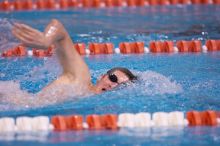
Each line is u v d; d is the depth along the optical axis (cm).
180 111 1315
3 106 1338
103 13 2778
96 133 1170
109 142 1102
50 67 1706
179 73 1675
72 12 2806
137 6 2995
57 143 1091
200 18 2588
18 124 1200
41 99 1375
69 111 1303
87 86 1398
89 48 2045
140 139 1124
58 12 2800
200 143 1102
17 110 1312
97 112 1298
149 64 1812
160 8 2922
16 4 2883
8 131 1180
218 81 1584
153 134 1166
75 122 1214
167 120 1254
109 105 1343
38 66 1755
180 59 1898
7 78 1619
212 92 1480
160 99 1404
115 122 1228
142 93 1435
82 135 1154
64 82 1384
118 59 1912
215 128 1218
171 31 2306
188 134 1166
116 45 2094
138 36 2223
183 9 2872
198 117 1259
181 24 2450
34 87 1522
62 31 1283
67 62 1373
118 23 2498
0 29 1432
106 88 1434
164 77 1588
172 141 1116
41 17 2634
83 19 2602
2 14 2711
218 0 3020
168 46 2048
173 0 3025
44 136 1143
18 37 1172
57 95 1373
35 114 1283
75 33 2278
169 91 1470
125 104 1352
